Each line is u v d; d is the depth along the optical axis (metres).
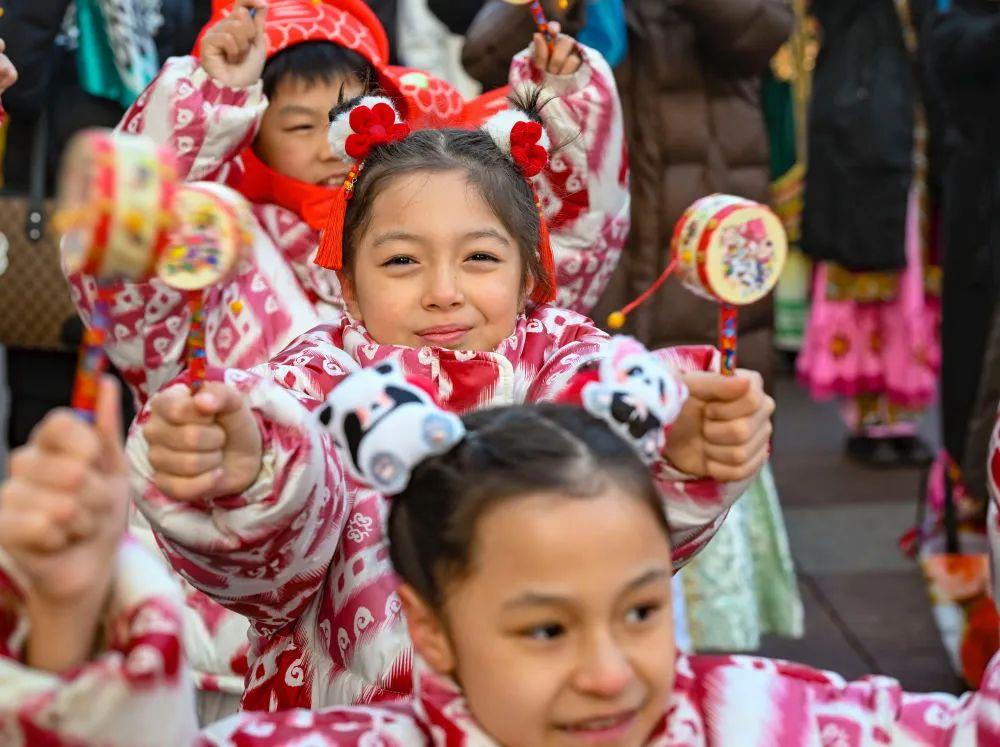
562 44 2.96
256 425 1.70
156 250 1.24
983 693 1.56
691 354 1.90
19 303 4.14
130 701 1.22
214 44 2.90
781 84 7.06
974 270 4.32
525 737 1.45
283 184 3.14
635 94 4.11
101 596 1.24
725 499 1.82
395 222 2.15
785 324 7.48
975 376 4.29
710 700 1.64
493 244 2.17
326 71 3.12
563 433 1.51
